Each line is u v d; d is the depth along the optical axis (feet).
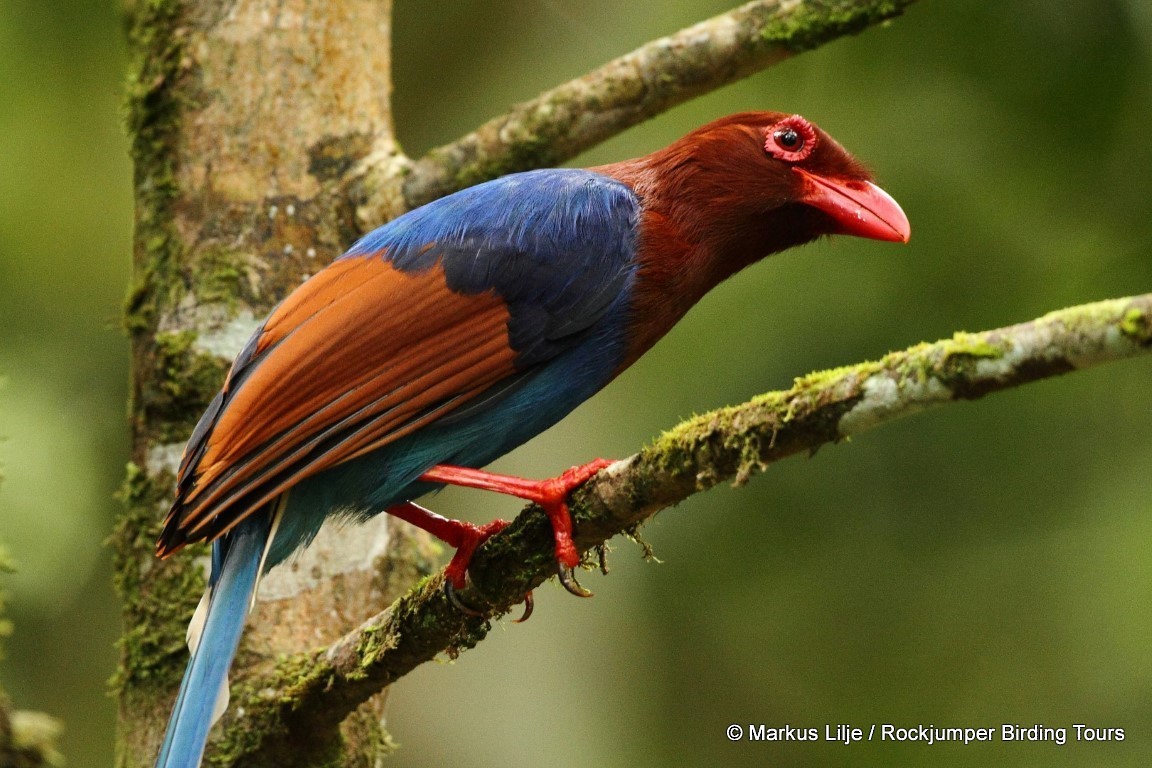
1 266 43.39
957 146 40.45
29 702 44.34
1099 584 41.93
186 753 23.65
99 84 42.09
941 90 40.22
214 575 26.35
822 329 42.32
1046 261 40.29
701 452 22.34
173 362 29.86
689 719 50.60
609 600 53.52
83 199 43.73
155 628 29.22
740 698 49.93
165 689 28.96
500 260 28.35
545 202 29.09
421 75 53.62
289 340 26.94
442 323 27.81
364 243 28.53
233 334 30.01
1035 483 44.73
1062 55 38.86
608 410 52.85
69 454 41.29
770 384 42.83
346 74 31.48
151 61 31.19
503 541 25.49
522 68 53.42
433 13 53.06
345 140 31.32
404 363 27.32
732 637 49.88
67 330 43.98
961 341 20.04
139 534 29.73
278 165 30.86
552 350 28.66
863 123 41.11
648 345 30.30
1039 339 19.47
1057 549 43.86
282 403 26.37
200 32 31.01
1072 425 44.42
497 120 31.12
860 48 40.60
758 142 30.89
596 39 52.85
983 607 45.83
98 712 45.50
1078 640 43.42
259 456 25.99
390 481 27.53
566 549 24.77
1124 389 43.83
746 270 43.62
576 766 51.60
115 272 44.21
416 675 53.52
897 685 46.60
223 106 30.89
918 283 41.29
